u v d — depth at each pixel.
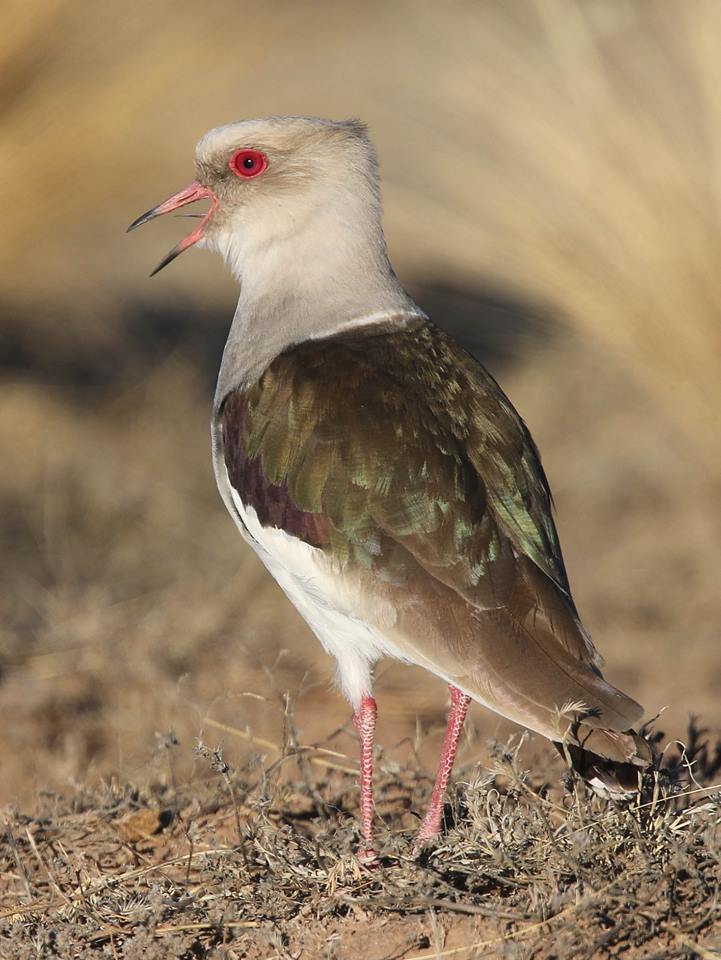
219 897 7.77
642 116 14.26
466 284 17.97
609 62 14.61
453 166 15.31
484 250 14.96
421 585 7.70
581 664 7.47
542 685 7.36
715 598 13.16
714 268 13.94
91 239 17.56
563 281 14.50
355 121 9.24
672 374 14.30
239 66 17.19
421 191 16.06
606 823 7.54
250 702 11.52
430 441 7.96
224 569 14.05
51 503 15.41
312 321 8.80
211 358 19.70
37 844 8.88
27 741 11.02
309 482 7.99
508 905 7.27
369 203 9.02
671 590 13.42
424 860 7.73
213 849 8.27
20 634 12.72
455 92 15.43
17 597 13.50
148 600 13.27
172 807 9.17
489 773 8.21
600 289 14.38
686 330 14.09
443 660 7.56
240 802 8.98
